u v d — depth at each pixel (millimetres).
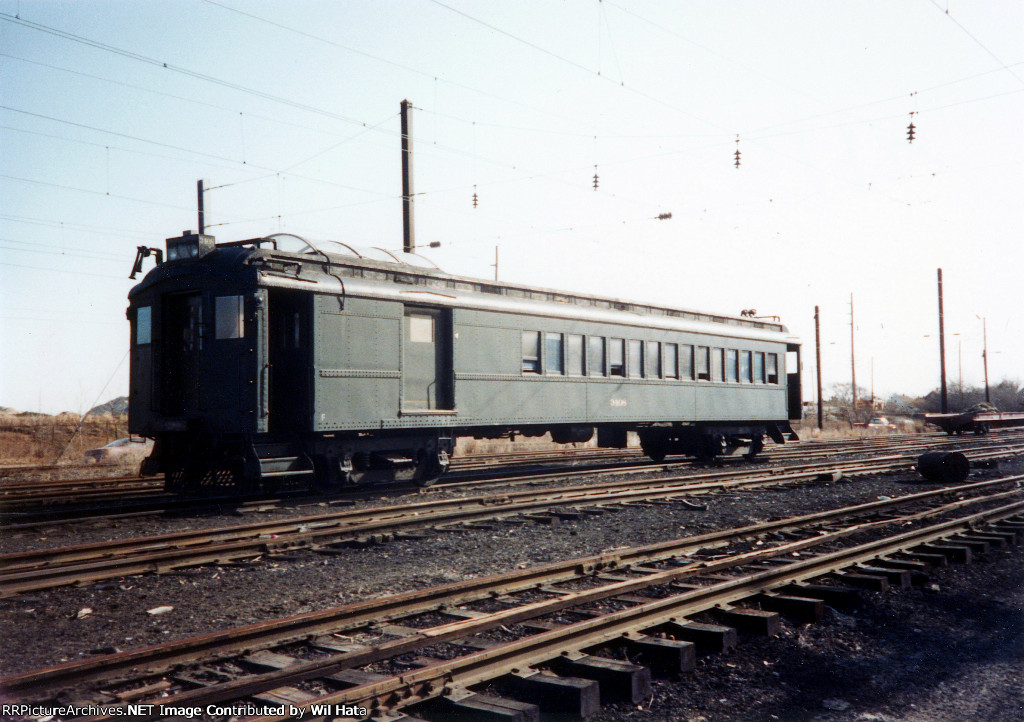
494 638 5281
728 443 21750
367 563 8016
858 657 5539
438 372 14312
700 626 5555
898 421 63219
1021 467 20391
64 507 12258
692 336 20094
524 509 11359
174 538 8695
